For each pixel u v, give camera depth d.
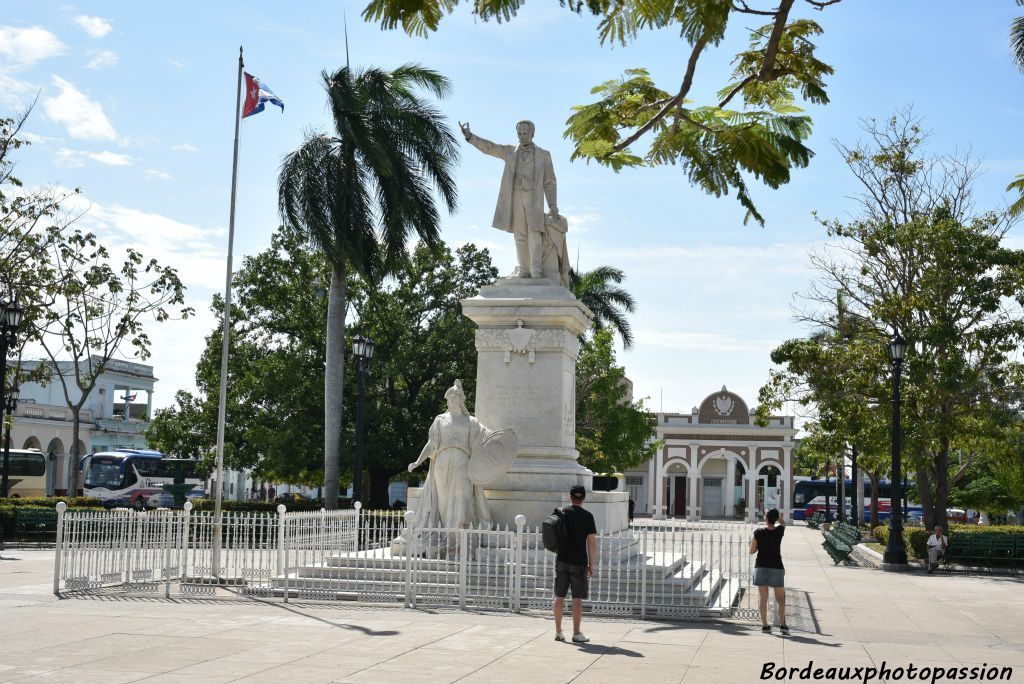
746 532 42.12
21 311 27.81
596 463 52.09
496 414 17.22
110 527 16.38
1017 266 29.36
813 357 31.62
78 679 8.87
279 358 38.91
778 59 8.00
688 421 73.62
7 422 36.69
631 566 15.23
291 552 21.52
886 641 12.22
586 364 45.78
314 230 31.50
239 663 9.74
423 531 15.59
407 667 9.66
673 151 6.87
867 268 32.09
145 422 78.06
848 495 76.88
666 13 6.21
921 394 29.52
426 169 32.75
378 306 39.62
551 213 18.16
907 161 32.72
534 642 11.32
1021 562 26.06
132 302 41.31
